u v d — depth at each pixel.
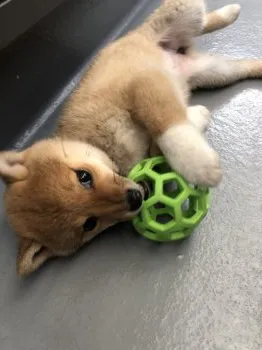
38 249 0.31
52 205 0.29
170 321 0.29
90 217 0.30
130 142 0.33
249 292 0.30
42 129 0.45
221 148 0.38
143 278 0.32
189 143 0.30
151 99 0.32
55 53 0.44
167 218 0.34
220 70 0.41
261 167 0.36
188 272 0.31
